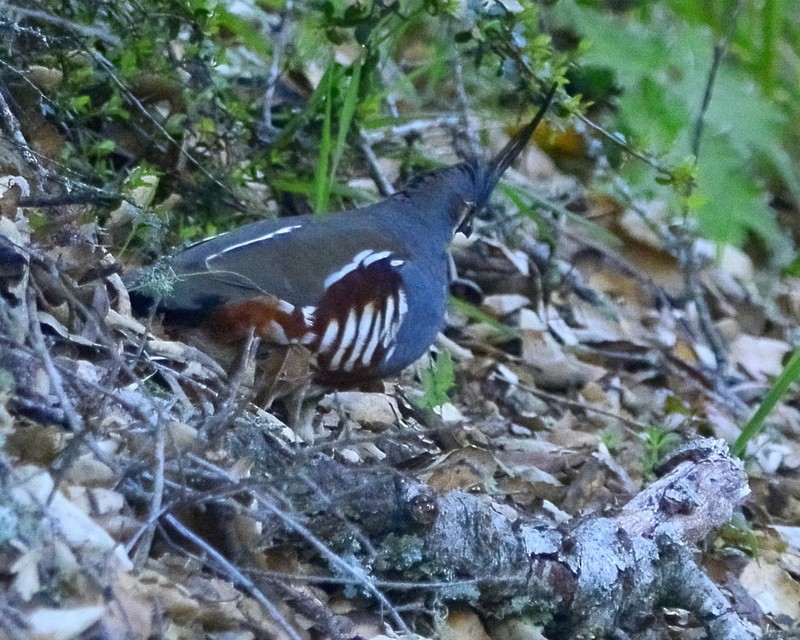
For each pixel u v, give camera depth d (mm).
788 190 18891
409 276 9531
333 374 9180
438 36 13336
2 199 7656
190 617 5867
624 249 16328
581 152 16109
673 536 8117
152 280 8047
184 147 11133
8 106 9180
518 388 12219
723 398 14078
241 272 8570
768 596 9711
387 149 13375
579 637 7648
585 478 10008
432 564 7094
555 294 14594
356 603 6961
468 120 13789
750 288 17438
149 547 5957
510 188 13164
